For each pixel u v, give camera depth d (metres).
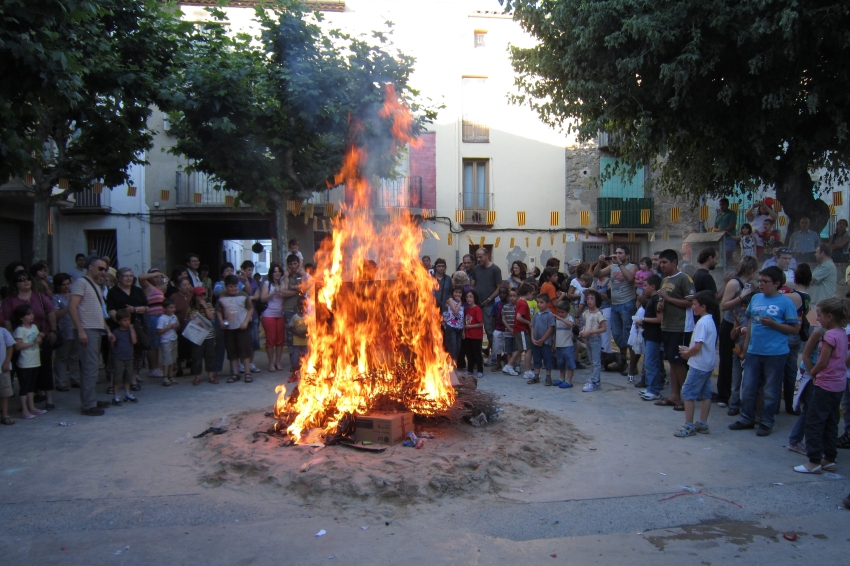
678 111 12.26
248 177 13.99
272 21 12.76
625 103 12.34
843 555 3.76
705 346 6.25
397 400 5.86
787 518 4.30
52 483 4.99
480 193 21.81
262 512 4.35
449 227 21.44
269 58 13.07
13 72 6.64
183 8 19.38
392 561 3.64
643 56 11.53
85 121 12.16
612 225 21.61
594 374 8.77
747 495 4.70
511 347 10.68
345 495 4.48
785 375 7.04
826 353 5.11
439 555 3.72
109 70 11.16
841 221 12.45
